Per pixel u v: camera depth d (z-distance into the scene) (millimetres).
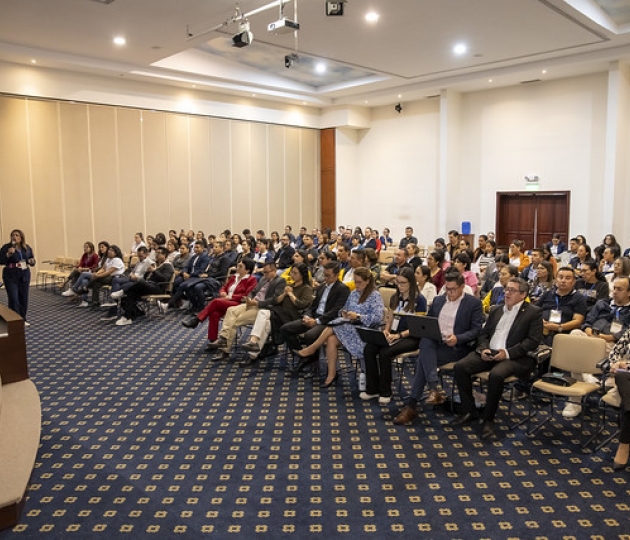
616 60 10922
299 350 5402
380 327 4859
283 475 3355
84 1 7691
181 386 5055
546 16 8688
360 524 2818
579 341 3949
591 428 4035
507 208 13844
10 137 10844
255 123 14922
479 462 3514
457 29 9328
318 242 12672
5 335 4203
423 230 15453
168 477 3338
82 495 3125
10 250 7418
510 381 3953
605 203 11555
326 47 10398
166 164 13227
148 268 8719
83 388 4984
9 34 9273
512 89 13352
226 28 9000
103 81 11875
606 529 2752
